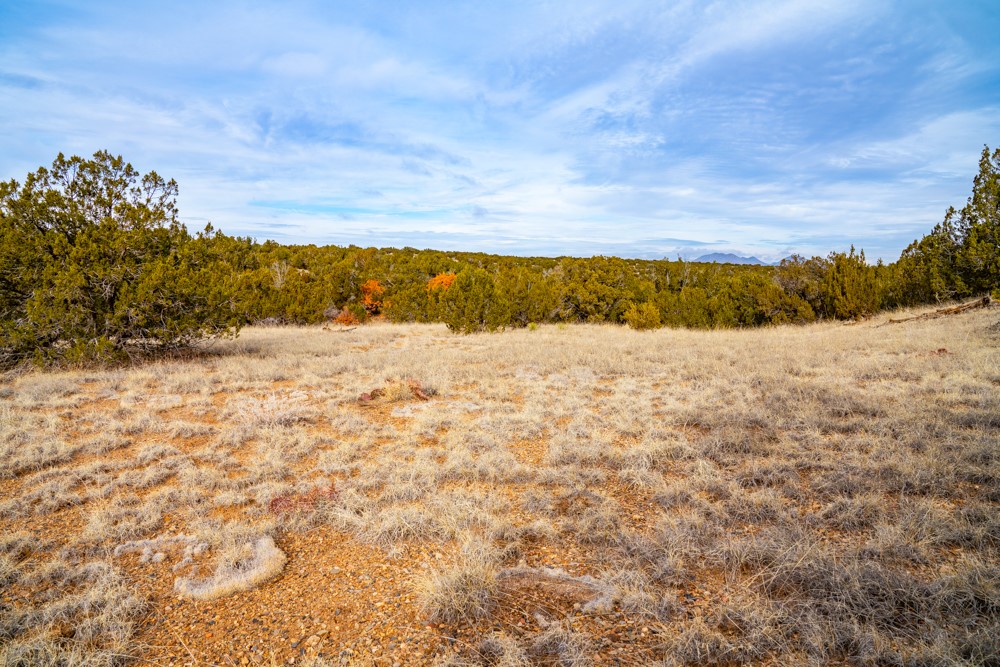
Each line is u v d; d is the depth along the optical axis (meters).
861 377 8.77
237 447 6.25
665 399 8.03
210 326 12.20
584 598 3.14
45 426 6.61
